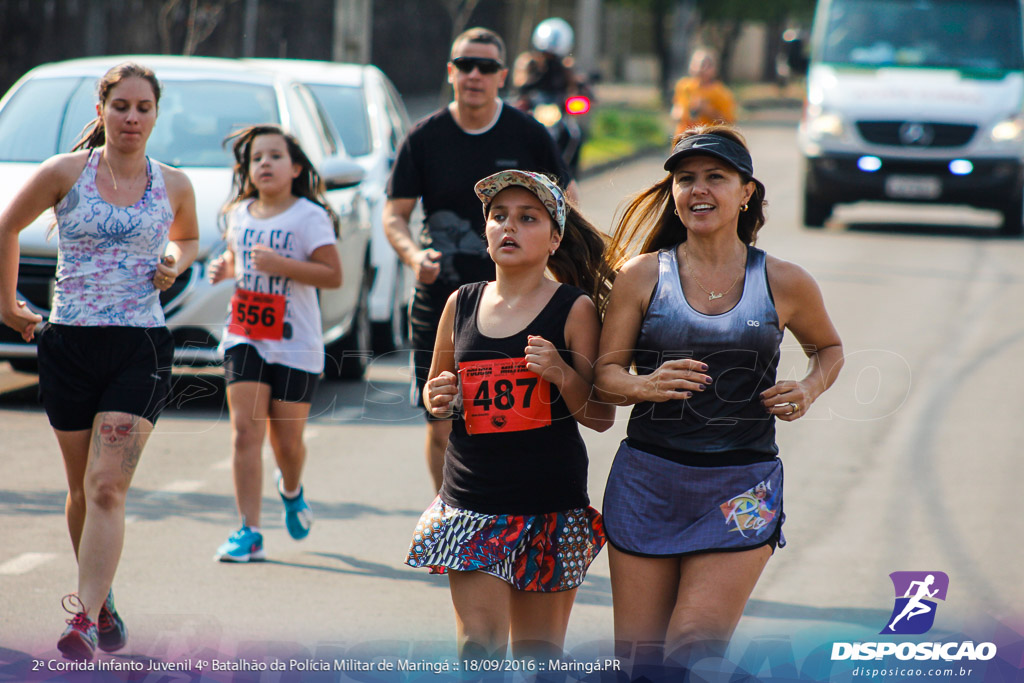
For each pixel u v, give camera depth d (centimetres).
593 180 7269
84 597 1345
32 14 4925
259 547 1808
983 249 5325
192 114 2819
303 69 3672
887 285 4297
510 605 1222
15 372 2956
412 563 1191
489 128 1836
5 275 1413
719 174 1164
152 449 2384
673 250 1208
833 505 2103
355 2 5306
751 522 1152
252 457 1809
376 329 3259
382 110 3584
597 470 2273
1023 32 5772
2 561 1742
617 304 1199
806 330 1210
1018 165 5562
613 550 1182
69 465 1452
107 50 5097
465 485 1188
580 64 9831
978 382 3005
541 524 1185
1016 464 2362
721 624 1119
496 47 1809
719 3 14825
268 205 1889
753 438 1178
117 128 1405
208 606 1602
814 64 5853
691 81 5450
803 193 5781
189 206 1482
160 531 1923
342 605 1625
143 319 1423
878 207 7056
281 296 1833
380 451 2431
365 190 3145
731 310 1172
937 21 5838
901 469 2322
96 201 1406
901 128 5581
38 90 2852
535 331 1190
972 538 1939
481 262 1827
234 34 5062
